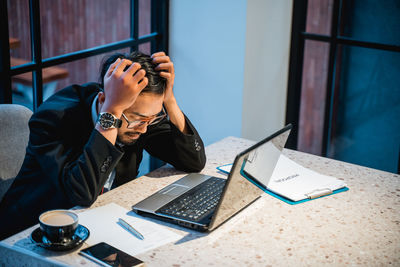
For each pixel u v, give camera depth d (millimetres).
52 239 1182
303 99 3229
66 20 3707
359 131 3076
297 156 1902
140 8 2822
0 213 1612
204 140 3121
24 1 2143
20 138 1739
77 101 1617
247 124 2988
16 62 2158
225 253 1212
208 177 1645
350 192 1596
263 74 3000
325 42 3002
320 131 3205
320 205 1494
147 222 1348
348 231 1347
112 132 1429
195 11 2896
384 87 2918
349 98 3045
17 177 1616
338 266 1178
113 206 1430
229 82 2908
